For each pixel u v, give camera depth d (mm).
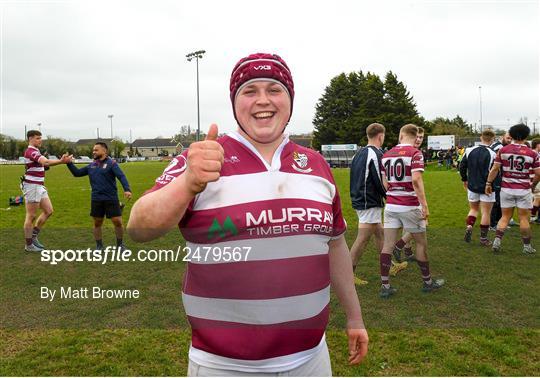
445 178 23094
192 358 1458
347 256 1834
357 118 57500
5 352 3295
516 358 3283
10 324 3664
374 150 4977
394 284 5117
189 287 1460
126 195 6383
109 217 6355
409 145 4770
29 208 6543
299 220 1428
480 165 7012
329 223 1549
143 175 28109
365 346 1830
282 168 1476
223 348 1397
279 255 1399
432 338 3633
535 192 9125
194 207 1390
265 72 1459
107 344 3455
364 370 3141
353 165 5121
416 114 57875
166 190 1292
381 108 57312
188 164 1234
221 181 1392
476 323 3908
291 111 1563
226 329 1401
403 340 3594
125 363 3195
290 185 1460
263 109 1463
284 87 1498
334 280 1839
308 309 1454
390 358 3311
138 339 3535
